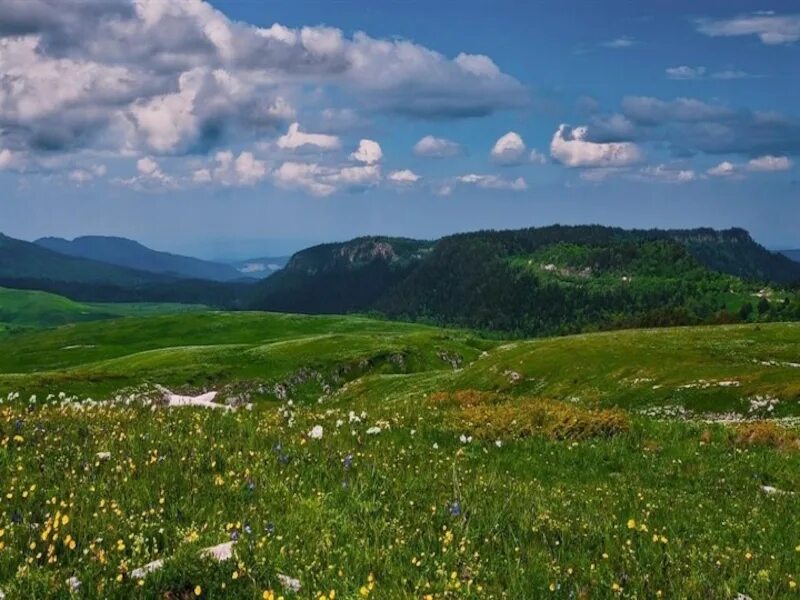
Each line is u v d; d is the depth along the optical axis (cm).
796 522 1244
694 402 6328
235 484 1030
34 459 1091
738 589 845
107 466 1084
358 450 1410
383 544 878
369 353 15275
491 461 1580
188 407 1789
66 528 824
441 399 2641
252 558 782
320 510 971
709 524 1178
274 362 14375
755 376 6519
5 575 716
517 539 938
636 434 2044
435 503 1068
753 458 1847
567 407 2270
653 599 795
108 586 703
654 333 11462
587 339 10881
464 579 803
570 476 1581
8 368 19838
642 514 1184
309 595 732
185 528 860
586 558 898
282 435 1433
